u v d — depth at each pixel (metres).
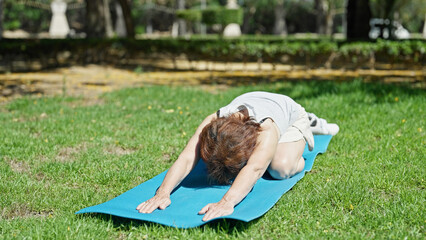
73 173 4.23
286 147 3.85
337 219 3.20
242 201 3.39
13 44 14.55
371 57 14.16
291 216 3.26
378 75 12.72
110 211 3.14
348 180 3.93
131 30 19.39
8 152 4.83
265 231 3.08
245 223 3.12
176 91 9.12
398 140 5.17
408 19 44.97
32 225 3.16
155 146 5.12
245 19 52.62
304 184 3.88
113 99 8.36
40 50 15.34
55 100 8.23
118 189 3.90
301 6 55.88
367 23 17.28
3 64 16.28
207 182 3.84
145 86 10.05
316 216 3.28
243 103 3.60
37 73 13.58
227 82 11.57
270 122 3.51
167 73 14.10
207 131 3.20
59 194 3.75
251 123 3.30
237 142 3.13
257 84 10.84
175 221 3.05
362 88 8.38
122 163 4.53
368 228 3.08
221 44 14.65
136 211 3.22
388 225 3.10
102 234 3.02
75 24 55.75
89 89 10.24
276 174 3.87
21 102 7.88
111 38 16.73
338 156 4.75
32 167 4.45
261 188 3.68
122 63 16.95
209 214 3.04
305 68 14.66
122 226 3.14
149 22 54.06
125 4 19.03
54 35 34.91
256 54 14.59
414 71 13.70
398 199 3.54
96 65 16.05
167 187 3.38
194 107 7.40
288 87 9.11
